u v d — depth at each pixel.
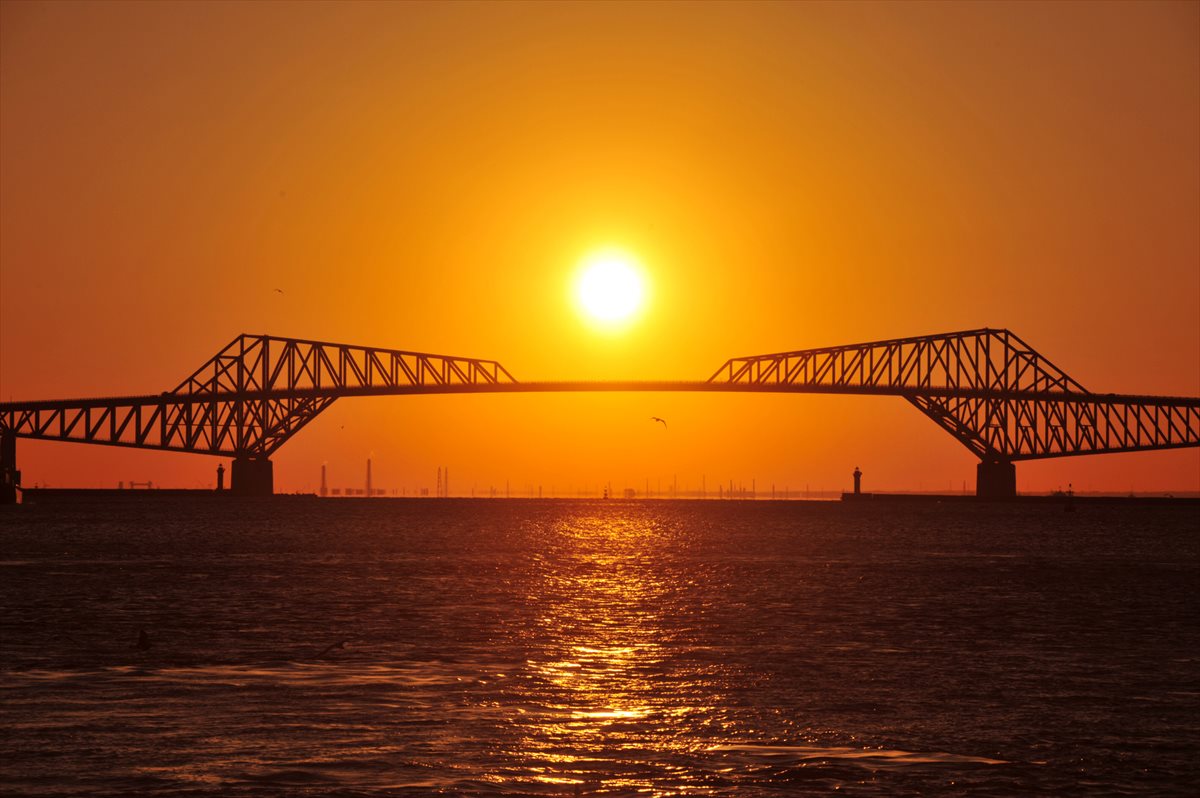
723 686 74.88
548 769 57.12
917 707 69.31
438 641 92.12
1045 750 60.44
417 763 57.72
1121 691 73.75
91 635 93.75
